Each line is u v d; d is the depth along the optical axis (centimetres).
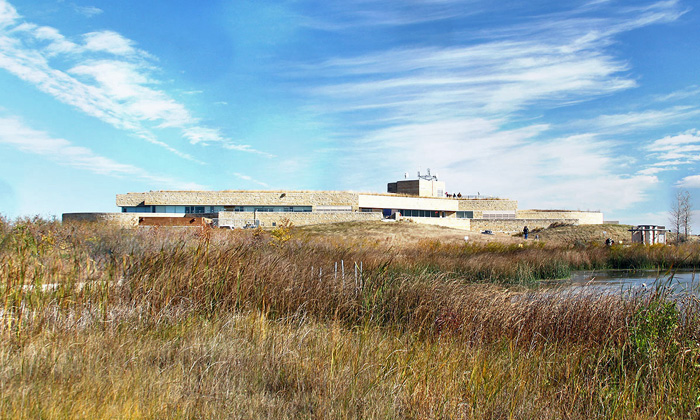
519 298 984
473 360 696
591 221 8712
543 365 721
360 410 538
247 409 520
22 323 689
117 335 695
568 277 2342
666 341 759
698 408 639
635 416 607
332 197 7100
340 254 1852
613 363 751
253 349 687
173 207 6931
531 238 6194
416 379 616
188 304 887
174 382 560
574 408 624
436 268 2053
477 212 8500
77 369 575
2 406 462
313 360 656
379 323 925
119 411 483
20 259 872
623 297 926
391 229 5378
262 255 1189
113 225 3275
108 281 898
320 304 982
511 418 562
